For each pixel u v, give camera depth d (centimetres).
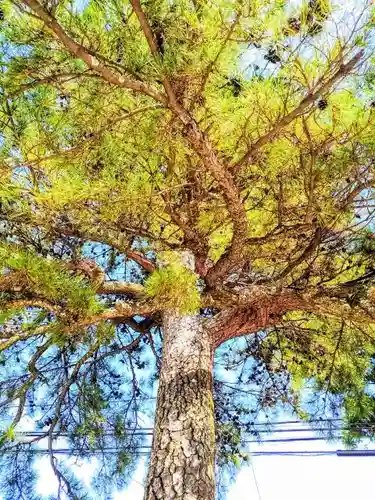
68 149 277
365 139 261
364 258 355
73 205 302
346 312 343
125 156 287
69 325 302
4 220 319
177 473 290
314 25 224
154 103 257
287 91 260
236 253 335
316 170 281
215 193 342
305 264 408
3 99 244
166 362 384
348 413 521
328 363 519
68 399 537
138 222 356
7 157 271
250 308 404
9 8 226
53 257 381
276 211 362
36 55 230
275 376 590
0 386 507
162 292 282
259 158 314
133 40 233
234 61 240
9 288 272
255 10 217
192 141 247
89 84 253
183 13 228
